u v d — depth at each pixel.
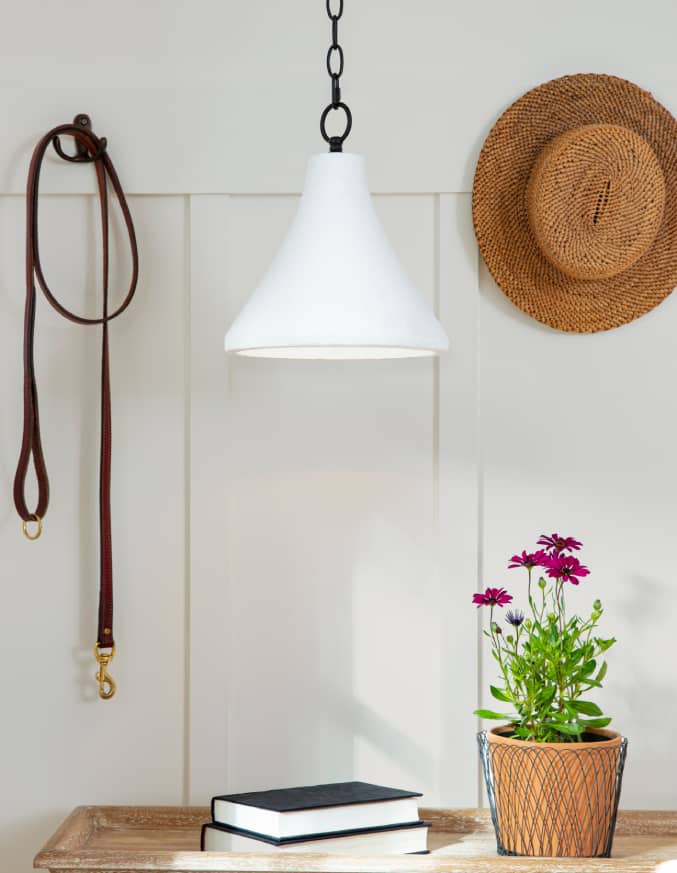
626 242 1.59
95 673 1.67
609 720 1.42
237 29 1.68
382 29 1.68
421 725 1.66
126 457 1.68
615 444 1.67
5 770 1.67
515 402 1.67
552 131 1.65
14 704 1.67
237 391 1.68
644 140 1.62
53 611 1.68
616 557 1.66
